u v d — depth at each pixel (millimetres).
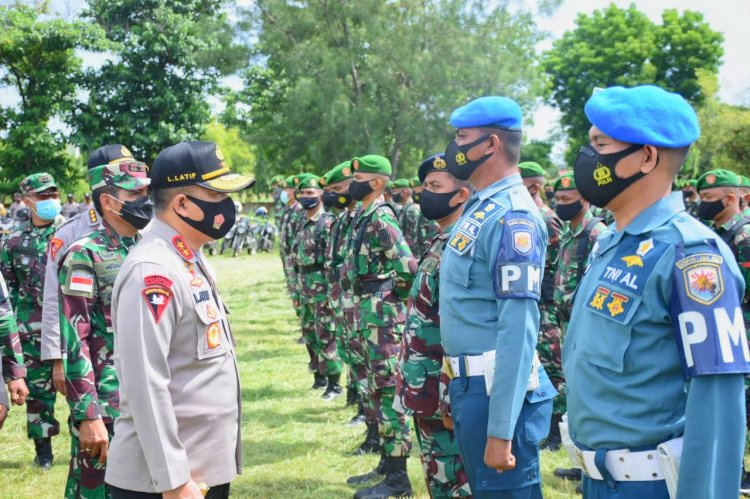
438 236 3502
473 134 2951
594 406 2037
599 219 5383
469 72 26328
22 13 27422
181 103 28703
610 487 2016
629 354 1969
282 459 5520
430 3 26766
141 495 2328
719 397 1812
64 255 3352
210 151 2529
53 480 5164
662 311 1938
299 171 32812
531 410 2836
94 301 3371
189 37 28109
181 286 2359
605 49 45344
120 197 3383
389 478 4727
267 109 31766
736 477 1814
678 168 2053
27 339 5340
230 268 21172
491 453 2646
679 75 45562
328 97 25875
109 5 28281
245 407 6992
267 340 10281
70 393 3252
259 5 26766
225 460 2424
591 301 2080
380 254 4773
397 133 27297
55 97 27812
